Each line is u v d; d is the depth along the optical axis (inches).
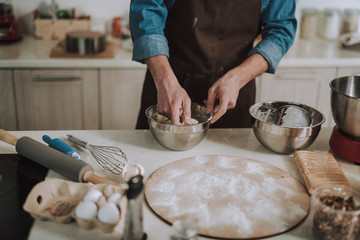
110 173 41.6
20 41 101.3
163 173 40.9
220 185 39.0
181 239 29.8
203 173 41.1
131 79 92.4
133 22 52.2
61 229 33.0
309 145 46.6
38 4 105.7
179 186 38.6
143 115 65.6
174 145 45.8
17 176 40.6
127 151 46.5
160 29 51.8
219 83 48.9
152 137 50.8
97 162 43.8
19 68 87.7
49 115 93.7
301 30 112.8
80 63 88.4
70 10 107.0
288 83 97.0
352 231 31.0
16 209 35.4
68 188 36.1
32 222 33.7
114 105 94.7
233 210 35.2
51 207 35.0
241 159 44.4
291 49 102.0
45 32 102.3
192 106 51.9
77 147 47.3
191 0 56.9
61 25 102.0
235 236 32.1
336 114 44.6
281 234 32.9
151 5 51.8
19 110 91.9
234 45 60.3
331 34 111.1
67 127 95.9
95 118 95.7
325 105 100.3
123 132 52.0
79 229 33.1
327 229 31.4
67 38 91.2
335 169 41.6
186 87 61.9
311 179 39.3
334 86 47.2
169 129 44.4
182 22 58.4
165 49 50.6
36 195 35.1
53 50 92.6
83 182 39.0
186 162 43.3
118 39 106.7
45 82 90.0
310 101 99.4
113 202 32.5
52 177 40.6
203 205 35.8
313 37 114.9
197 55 60.1
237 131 53.4
